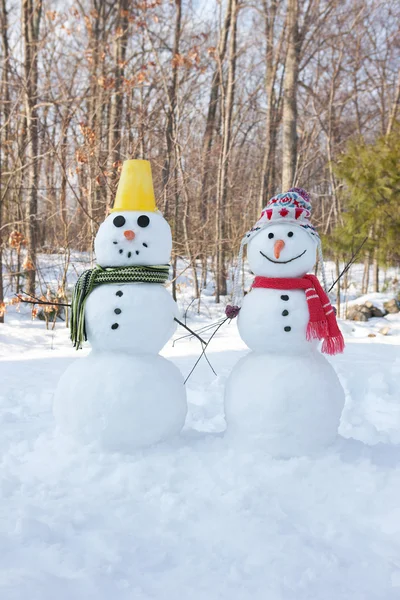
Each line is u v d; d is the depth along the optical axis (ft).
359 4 60.49
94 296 11.69
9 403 16.96
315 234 12.01
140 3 43.37
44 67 43.80
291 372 11.33
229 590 7.39
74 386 11.44
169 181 38.22
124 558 8.05
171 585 7.49
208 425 15.62
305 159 55.31
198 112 59.88
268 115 52.90
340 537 8.85
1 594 6.97
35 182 37.19
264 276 11.97
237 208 61.46
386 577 7.78
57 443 11.72
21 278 42.19
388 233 35.83
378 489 10.29
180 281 50.90
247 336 11.85
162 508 9.55
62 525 8.87
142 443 11.37
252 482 10.36
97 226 33.94
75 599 7.06
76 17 39.22
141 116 37.55
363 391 19.29
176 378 11.93
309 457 11.23
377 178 36.22
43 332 32.42
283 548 8.38
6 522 8.91
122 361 11.52
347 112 74.95
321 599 7.27
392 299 42.34
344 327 34.86
